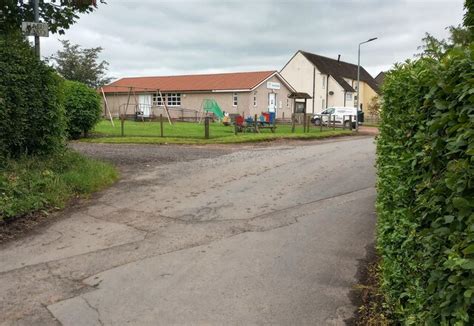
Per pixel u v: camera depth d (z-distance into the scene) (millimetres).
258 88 43188
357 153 16156
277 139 22500
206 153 15859
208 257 5754
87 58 56562
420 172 3115
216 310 4328
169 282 4996
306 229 6898
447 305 2281
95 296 4672
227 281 5004
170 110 44500
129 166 12578
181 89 44125
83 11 12438
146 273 5262
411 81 3502
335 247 6082
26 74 9445
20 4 11703
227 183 10328
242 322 4098
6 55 9047
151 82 48250
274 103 46031
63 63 55469
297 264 5488
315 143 21281
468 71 2438
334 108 44125
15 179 8164
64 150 10836
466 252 1989
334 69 63750
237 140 20438
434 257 2547
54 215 7695
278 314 4238
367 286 4762
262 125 27812
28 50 9789
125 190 9578
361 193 9234
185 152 16062
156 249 6070
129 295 4684
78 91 20016
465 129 2268
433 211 2619
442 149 2605
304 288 4805
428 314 2535
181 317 4199
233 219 7469
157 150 16516
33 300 4605
